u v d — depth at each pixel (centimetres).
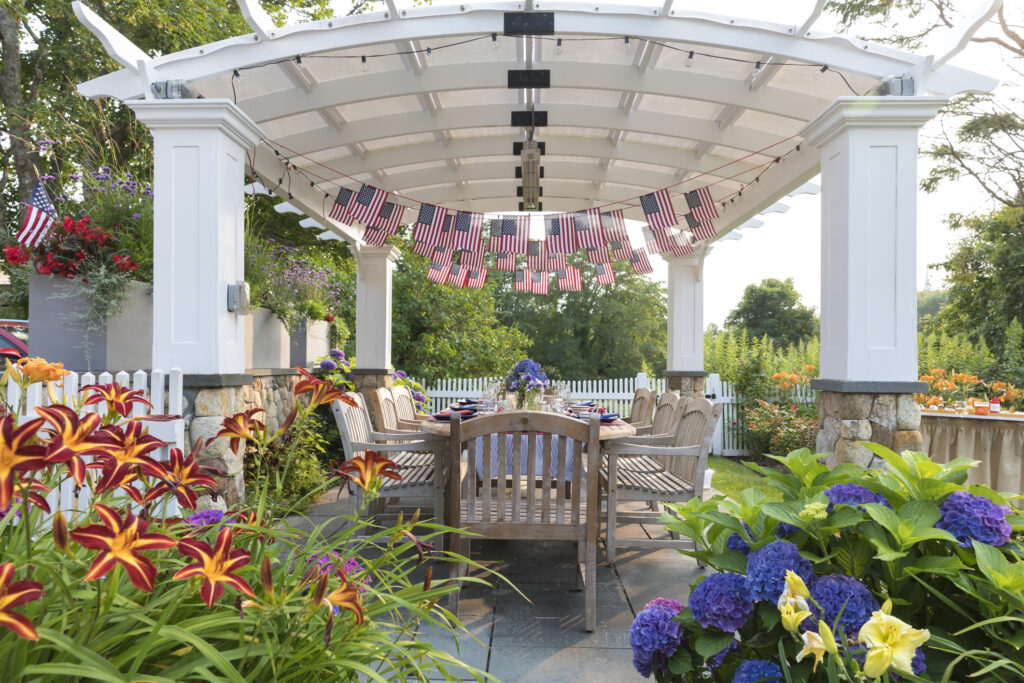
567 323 2430
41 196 440
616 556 412
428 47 409
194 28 1074
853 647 129
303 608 100
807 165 495
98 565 77
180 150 355
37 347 419
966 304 1327
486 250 710
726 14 355
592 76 431
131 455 101
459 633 290
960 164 1334
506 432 301
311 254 1220
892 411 347
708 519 159
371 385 802
